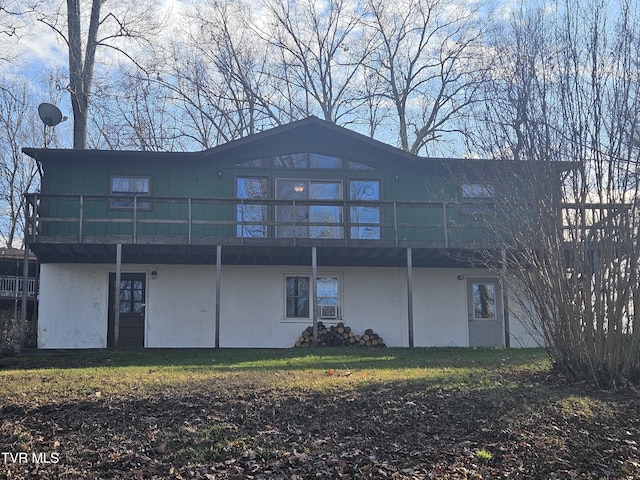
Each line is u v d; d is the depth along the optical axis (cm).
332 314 1798
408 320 1631
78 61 2317
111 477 579
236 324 1752
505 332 1576
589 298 871
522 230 930
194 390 816
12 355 1450
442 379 894
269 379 898
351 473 595
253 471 590
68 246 1550
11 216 3303
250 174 1753
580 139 877
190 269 1759
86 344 1697
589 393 831
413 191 1800
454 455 644
